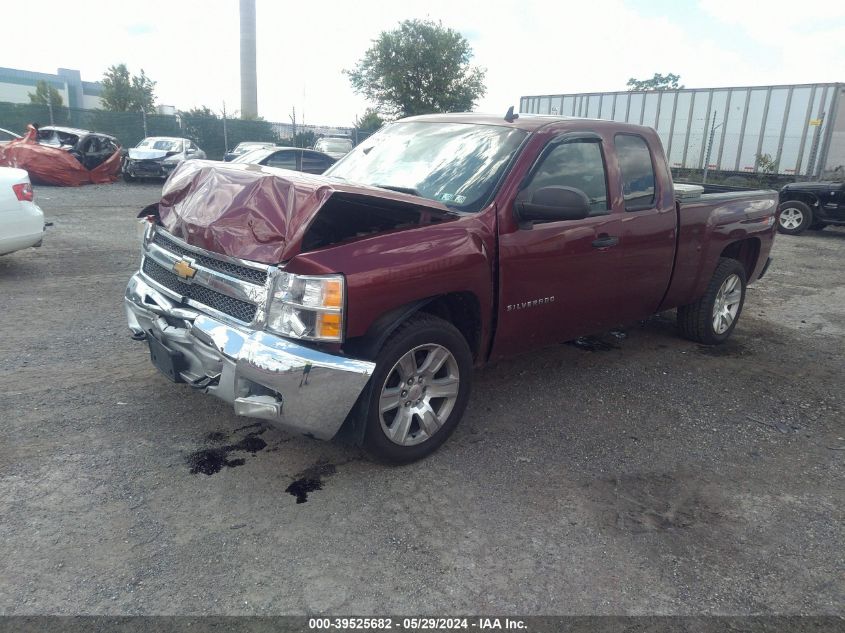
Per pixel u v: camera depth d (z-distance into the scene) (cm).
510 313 405
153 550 286
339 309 314
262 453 371
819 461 398
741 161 1944
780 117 1842
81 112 2775
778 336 659
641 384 508
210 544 293
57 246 958
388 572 281
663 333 647
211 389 333
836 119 1766
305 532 305
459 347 373
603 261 453
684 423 443
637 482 364
